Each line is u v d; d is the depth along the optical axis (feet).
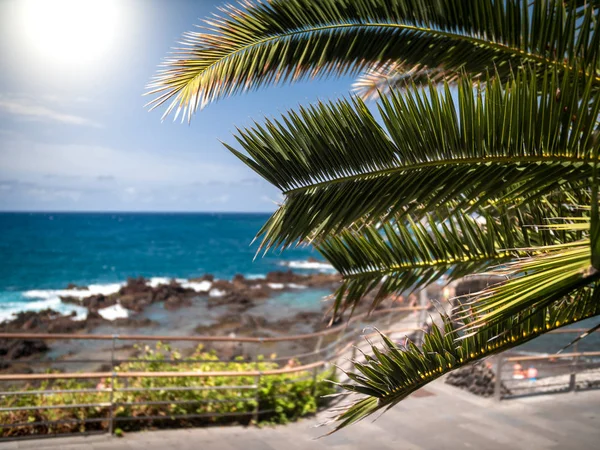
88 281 176.76
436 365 8.20
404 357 8.18
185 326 89.61
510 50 9.53
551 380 32.91
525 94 6.87
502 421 26.68
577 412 28.02
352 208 7.42
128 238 278.05
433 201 7.27
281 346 60.54
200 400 25.25
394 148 7.30
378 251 10.57
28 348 58.65
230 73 10.61
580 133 6.73
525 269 5.62
